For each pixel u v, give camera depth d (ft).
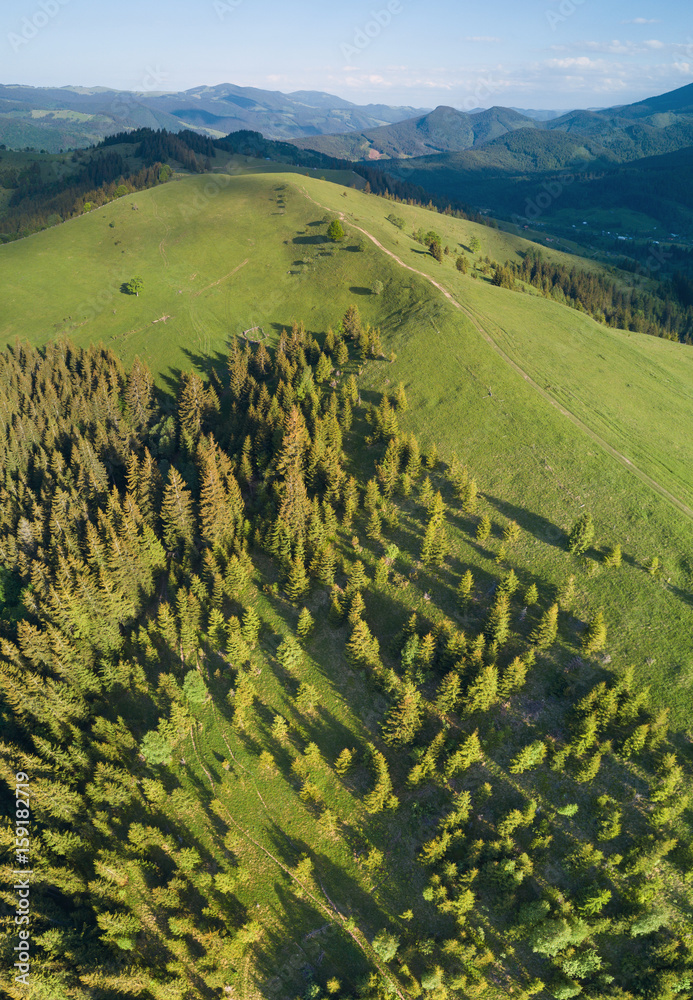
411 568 279.08
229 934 200.75
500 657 236.84
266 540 291.58
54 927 205.36
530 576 263.29
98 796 225.56
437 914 196.54
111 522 310.65
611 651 230.07
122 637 280.51
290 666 254.47
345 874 210.18
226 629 264.93
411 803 216.54
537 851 193.98
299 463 315.37
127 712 261.44
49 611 271.90
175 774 238.48
